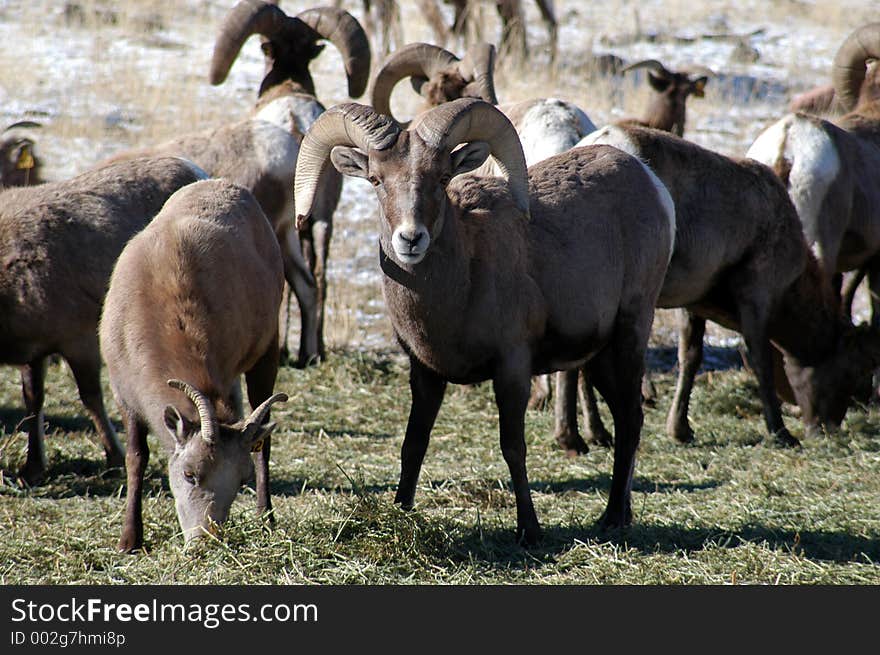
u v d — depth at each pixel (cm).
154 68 6662
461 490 2559
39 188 2714
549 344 2259
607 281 2292
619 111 6228
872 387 3528
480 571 2041
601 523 2311
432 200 1961
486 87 3900
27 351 2581
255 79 6656
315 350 3769
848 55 4138
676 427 3109
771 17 8556
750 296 2989
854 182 3416
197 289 2161
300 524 2147
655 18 8375
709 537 2230
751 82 6944
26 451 2744
